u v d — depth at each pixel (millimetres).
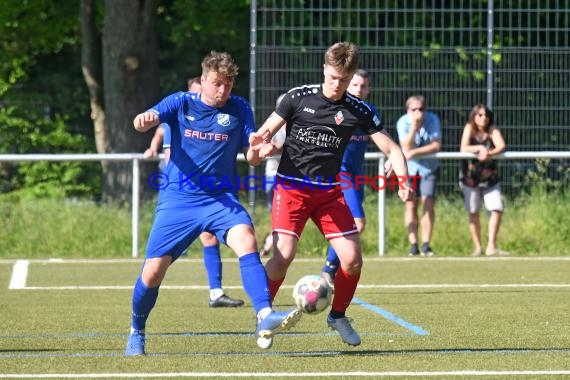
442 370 16484
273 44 39875
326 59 18094
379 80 40625
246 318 23484
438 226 39875
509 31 41156
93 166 60625
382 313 24078
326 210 18734
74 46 70188
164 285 30531
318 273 33219
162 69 70750
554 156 37969
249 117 18547
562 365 16969
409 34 41531
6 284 30312
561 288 29141
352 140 26328
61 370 16516
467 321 22672
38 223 39875
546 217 40094
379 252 38719
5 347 19156
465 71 40500
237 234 17828
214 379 15648
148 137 53062
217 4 64375
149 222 39906
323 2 42562
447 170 40281
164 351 18797
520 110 40688
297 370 16469
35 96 66125
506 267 34750
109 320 22953
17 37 64188
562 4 41812
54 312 24297
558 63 40656
